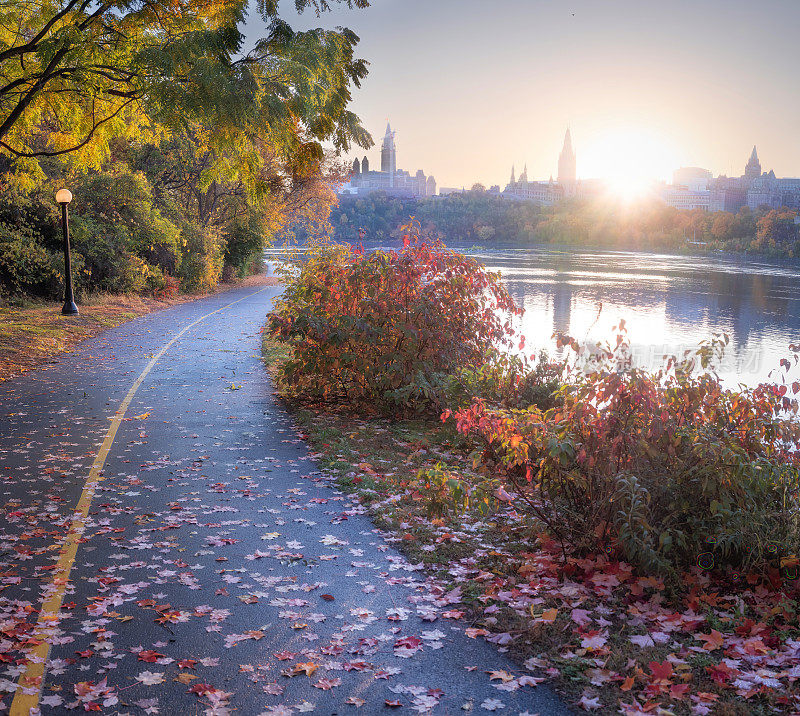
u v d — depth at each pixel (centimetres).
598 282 7269
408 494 721
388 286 1081
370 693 387
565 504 629
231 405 1138
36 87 1284
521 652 430
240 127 1058
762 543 538
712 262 14200
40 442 895
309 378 1206
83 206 2880
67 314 2220
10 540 589
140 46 1263
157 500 698
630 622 464
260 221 4631
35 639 431
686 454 565
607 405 629
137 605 482
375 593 511
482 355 1130
